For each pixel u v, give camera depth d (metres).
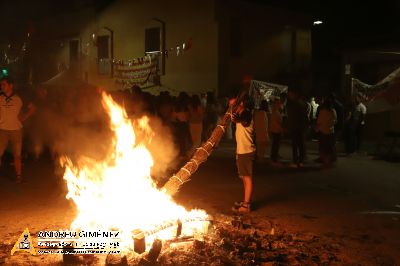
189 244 5.30
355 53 19.55
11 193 8.08
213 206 7.36
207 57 19.55
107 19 23.30
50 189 8.39
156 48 21.38
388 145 15.94
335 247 5.51
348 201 8.01
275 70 21.92
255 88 18.05
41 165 10.96
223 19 19.42
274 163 11.98
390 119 18.48
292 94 11.76
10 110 8.82
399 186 9.44
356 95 15.76
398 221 6.79
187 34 20.19
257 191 8.65
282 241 5.67
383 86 15.33
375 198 8.29
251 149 7.02
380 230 6.32
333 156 11.91
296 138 11.73
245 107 6.83
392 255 5.31
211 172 10.59
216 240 5.51
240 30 20.27
